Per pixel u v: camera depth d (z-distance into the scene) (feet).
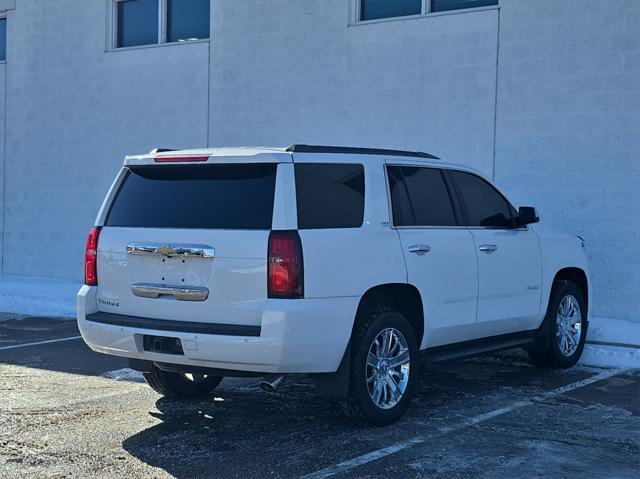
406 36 39.47
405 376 20.65
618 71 34.37
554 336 26.94
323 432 19.75
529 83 36.32
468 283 22.90
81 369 27.12
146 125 48.44
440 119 38.63
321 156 19.69
